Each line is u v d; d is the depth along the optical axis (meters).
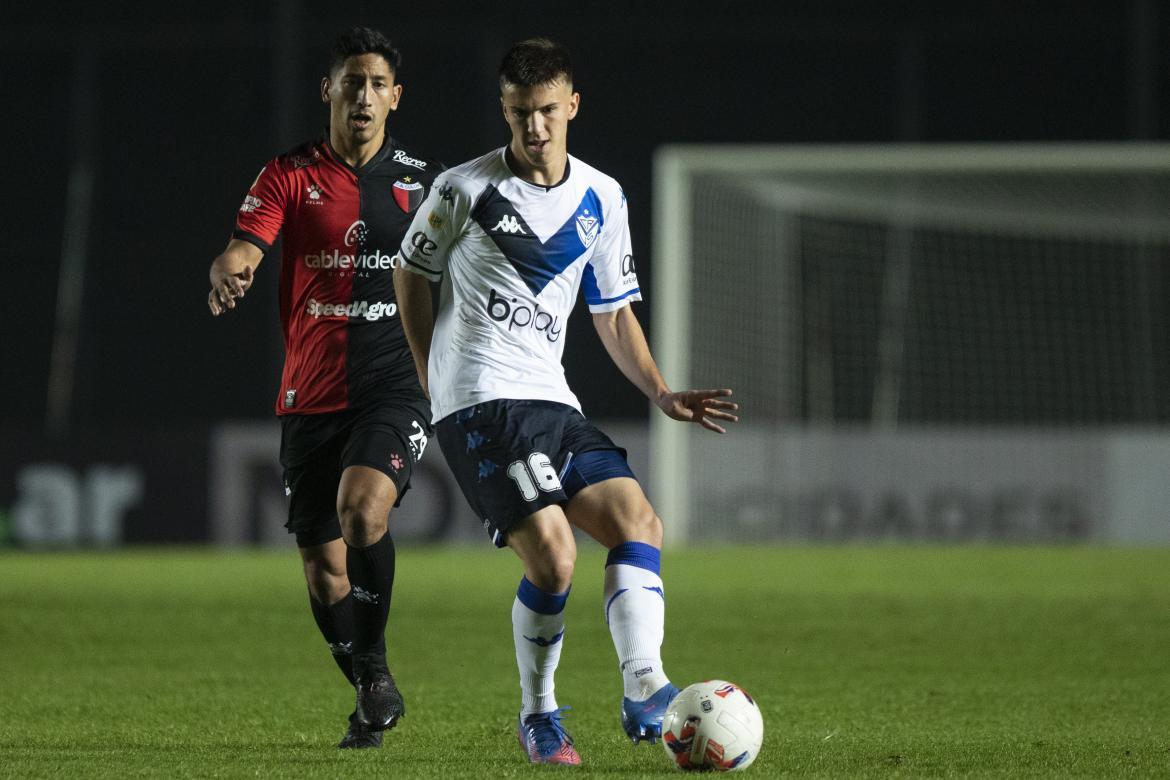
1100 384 81.38
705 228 70.94
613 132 90.69
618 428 69.00
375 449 18.11
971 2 90.38
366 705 17.69
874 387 80.75
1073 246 81.31
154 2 90.88
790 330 79.19
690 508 68.75
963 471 69.69
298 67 90.94
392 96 19.47
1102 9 89.81
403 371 19.09
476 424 16.31
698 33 90.69
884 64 90.62
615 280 17.59
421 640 32.25
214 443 69.94
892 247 81.00
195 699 22.88
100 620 36.75
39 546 69.12
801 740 18.31
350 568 17.69
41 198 88.94
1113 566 55.50
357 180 19.19
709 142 90.56
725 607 39.91
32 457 69.56
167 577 51.69
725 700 15.10
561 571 15.80
